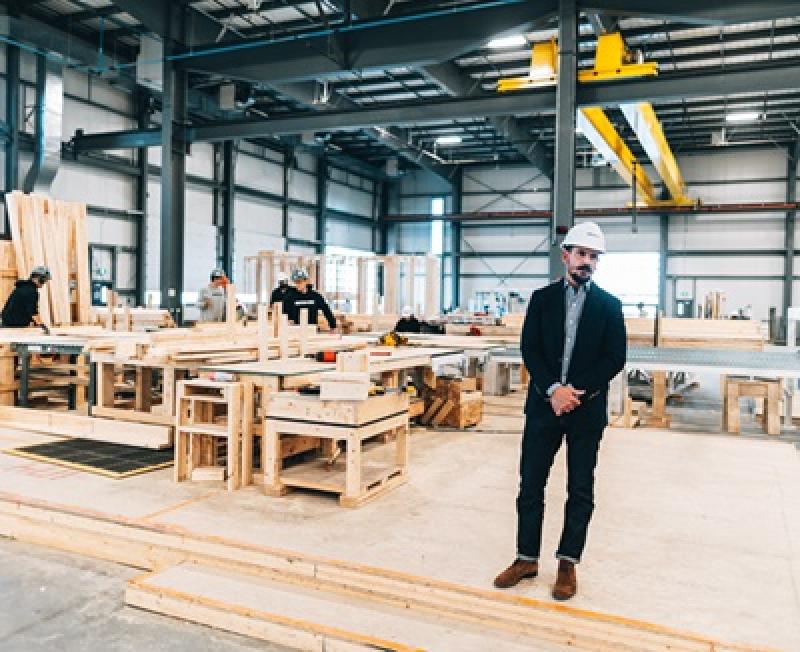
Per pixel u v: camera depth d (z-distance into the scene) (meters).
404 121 11.72
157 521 3.54
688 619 2.55
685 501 4.12
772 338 18.41
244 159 19.03
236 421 4.23
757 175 20.14
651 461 5.15
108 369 6.04
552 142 20.05
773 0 8.38
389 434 5.74
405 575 2.89
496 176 23.11
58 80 12.44
